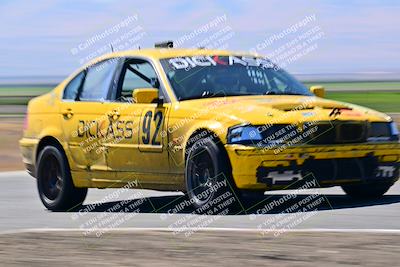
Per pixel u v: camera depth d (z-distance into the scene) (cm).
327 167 1577
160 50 1798
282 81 1781
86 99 1833
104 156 1770
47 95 1939
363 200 1716
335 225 1414
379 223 1423
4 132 4356
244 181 1551
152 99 1661
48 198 1864
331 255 1162
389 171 1641
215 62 1766
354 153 1591
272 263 1127
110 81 1802
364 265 1100
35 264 1173
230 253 1198
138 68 1775
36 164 1902
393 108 6053
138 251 1237
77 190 1842
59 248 1284
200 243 1280
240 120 1564
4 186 2256
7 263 1187
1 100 10412
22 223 1597
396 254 1159
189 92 1688
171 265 1134
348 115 1612
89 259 1194
